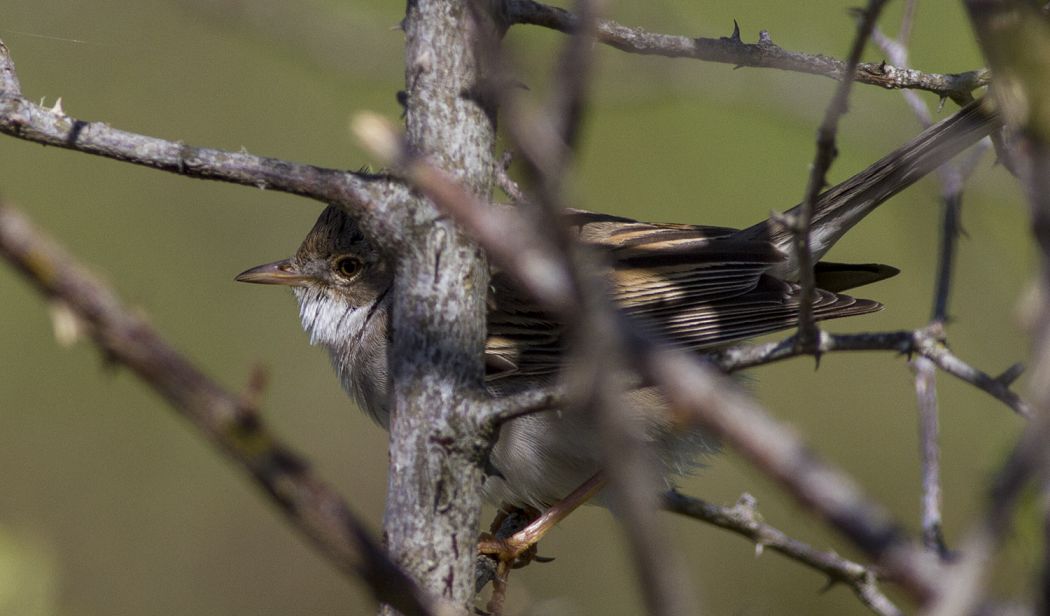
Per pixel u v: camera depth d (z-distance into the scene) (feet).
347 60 32.09
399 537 18.40
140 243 53.42
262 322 53.42
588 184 53.36
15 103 18.38
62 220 52.90
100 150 18.47
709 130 53.72
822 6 48.24
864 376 52.54
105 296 8.91
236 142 53.88
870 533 7.86
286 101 54.54
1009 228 32.30
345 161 54.03
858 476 50.70
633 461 7.94
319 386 52.85
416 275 18.88
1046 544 9.34
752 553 45.42
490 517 48.32
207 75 54.34
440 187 8.80
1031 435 8.11
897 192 29.55
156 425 49.65
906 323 53.62
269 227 54.70
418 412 18.53
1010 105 10.53
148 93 53.83
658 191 53.11
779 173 53.21
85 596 47.26
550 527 28.40
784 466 7.87
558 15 20.07
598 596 45.93
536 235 8.73
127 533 48.44
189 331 52.49
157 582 47.80
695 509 22.59
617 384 8.07
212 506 48.88
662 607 7.71
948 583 8.03
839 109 15.19
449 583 18.26
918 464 50.26
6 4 37.42
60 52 53.42
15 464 48.75
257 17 31.71
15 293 50.55
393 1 40.96
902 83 22.22
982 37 10.68
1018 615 9.64
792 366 53.16
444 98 19.02
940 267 21.90
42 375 49.88
